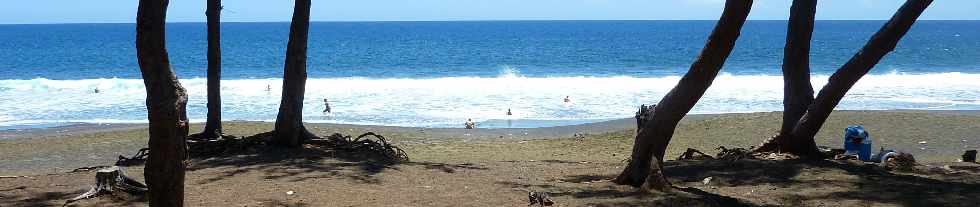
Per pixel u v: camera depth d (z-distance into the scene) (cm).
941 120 1958
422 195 849
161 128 530
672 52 6600
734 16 802
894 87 3020
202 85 3108
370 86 3030
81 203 785
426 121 2205
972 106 2478
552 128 2062
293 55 1233
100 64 5112
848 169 1043
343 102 2594
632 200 816
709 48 829
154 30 512
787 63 1191
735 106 2517
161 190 545
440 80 3269
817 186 916
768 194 873
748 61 5138
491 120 2230
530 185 931
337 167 1071
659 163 891
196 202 804
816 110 1153
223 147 1234
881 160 1150
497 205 789
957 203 804
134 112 2392
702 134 1833
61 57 5859
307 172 1023
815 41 9544
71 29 17238
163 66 522
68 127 2064
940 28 17512
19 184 941
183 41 9206
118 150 1639
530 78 3422
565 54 6266
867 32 13875
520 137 1891
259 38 10156
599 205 792
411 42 9019
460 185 928
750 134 1805
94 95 2786
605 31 14888
